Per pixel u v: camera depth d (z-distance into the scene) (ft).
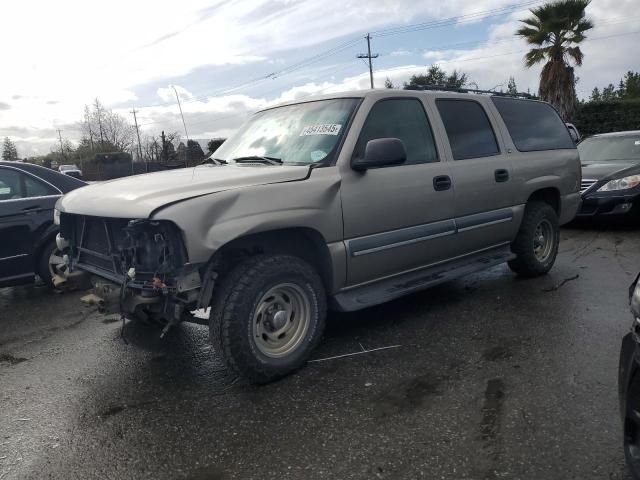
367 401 10.75
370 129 13.55
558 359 12.20
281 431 9.82
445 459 8.72
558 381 11.14
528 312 15.48
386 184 13.48
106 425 10.43
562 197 19.54
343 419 10.12
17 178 20.08
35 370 13.34
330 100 14.51
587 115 74.84
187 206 10.28
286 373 11.84
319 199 12.10
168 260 10.41
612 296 16.65
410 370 12.06
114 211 11.02
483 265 16.53
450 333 14.15
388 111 14.20
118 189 12.07
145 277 10.87
